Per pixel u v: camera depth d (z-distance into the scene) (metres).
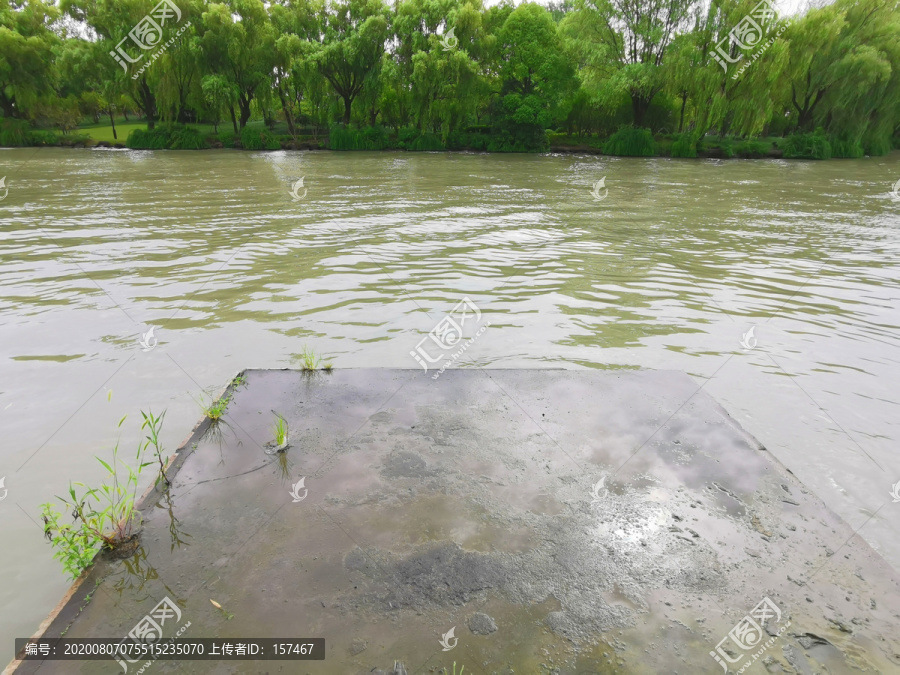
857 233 12.88
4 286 8.33
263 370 5.07
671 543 2.98
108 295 7.94
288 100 42.16
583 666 2.30
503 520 3.12
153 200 16.80
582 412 4.32
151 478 3.93
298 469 3.58
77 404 4.95
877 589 2.73
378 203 16.78
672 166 30.22
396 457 3.71
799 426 4.63
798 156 35.59
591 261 10.05
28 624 2.84
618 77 35.69
